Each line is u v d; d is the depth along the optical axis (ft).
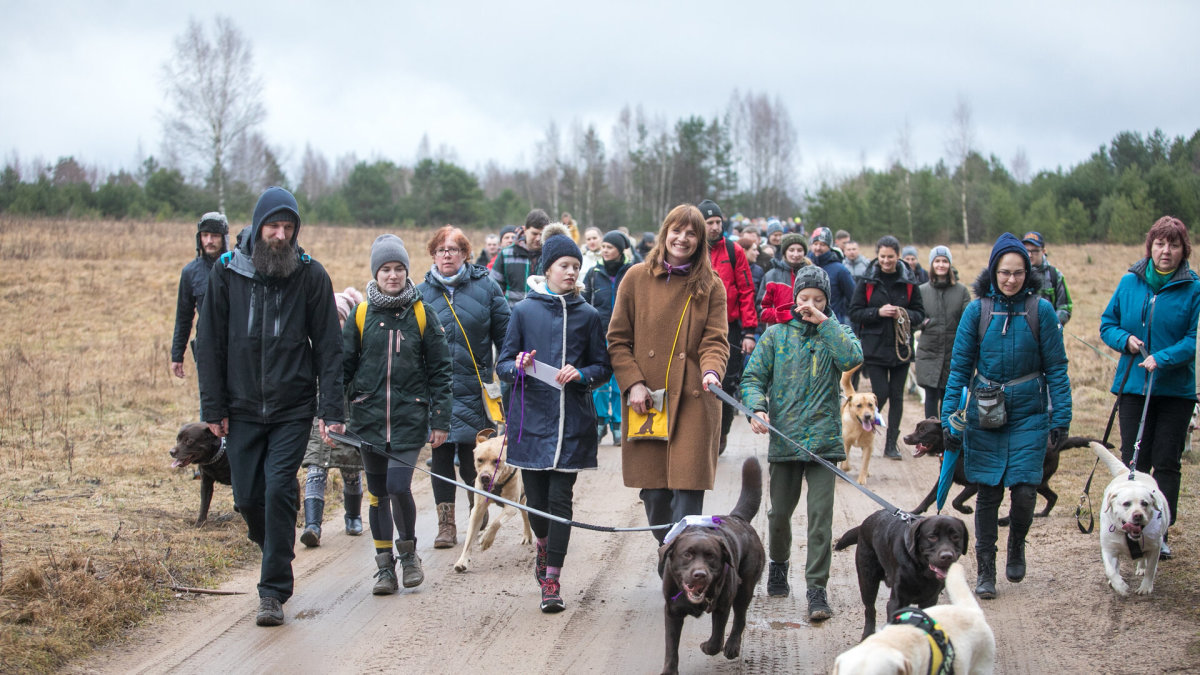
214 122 144.15
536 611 18.22
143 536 21.18
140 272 73.20
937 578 15.07
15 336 50.52
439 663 15.61
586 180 227.81
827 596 19.11
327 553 22.09
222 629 16.98
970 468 18.71
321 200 177.78
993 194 162.30
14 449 28.55
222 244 25.02
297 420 17.57
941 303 32.63
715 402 18.33
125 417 34.60
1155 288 20.36
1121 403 20.98
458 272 23.53
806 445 17.58
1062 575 19.70
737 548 14.94
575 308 18.97
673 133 238.89
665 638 15.96
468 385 23.07
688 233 18.15
